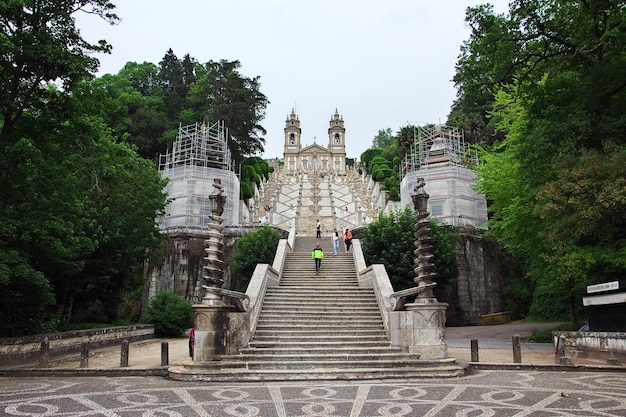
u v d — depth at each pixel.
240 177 48.69
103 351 18.47
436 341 13.17
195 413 7.77
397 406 8.23
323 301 16.89
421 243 14.12
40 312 17.91
